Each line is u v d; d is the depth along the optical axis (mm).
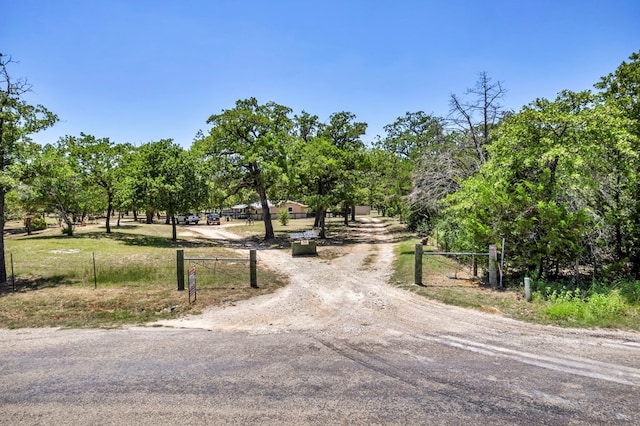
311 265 16938
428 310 9414
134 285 12508
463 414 4516
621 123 10414
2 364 6363
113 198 28984
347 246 24188
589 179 10609
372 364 6109
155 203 25484
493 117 18359
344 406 4762
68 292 11539
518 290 10828
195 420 4523
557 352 6441
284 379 5594
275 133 29203
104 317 9297
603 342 6867
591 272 12062
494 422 4328
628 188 11547
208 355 6660
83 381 5648
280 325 8508
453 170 18812
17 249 19828
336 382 5457
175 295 11234
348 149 33906
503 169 12297
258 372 5875
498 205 11531
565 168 10766
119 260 17453
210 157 27609
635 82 12508
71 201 25750
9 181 12383
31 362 6434
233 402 4934
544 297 9930
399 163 33281
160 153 26094
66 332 8156
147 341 7492
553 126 11023
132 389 5359
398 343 7109
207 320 9008
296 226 42812
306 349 6887
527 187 11789
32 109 14109
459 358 6277
